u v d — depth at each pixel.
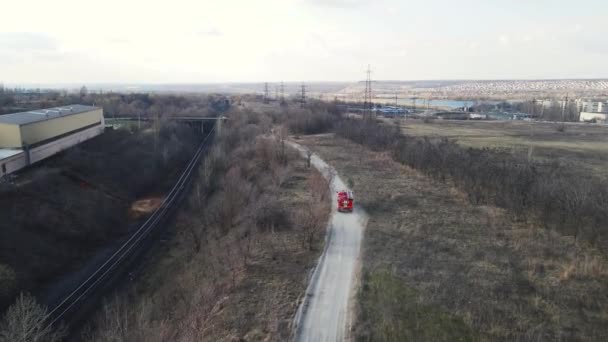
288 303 32.81
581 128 151.62
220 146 96.62
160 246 56.31
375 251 41.72
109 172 79.69
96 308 41.66
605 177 69.19
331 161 84.56
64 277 47.31
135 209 71.50
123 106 156.62
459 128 146.12
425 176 71.81
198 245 52.12
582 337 28.64
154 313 38.22
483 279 36.34
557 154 94.44
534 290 34.75
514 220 50.34
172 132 118.12
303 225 48.66
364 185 65.94
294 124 127.81
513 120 185.62
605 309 31.98
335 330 29.44
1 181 59.59
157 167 92.06
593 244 42.25
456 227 48.19
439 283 35.50
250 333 29.30
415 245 43.28
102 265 50.44
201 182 78.62
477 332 29.19
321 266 38.84
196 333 30.14
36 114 83.44
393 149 87.69
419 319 30.52
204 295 36.06
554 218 47.44
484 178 59.16
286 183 68.50
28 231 51.19
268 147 87.12
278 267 38.97
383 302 32.56
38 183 61.97
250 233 47.72
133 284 46.56
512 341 28.16
